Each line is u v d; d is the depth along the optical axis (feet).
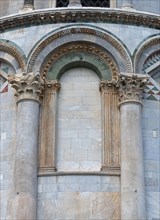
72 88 82.02
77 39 81.87
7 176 78.54
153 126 80.48
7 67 84.43
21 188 74.33
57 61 82.38
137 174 74.74
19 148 76.54
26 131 77.10
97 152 78.59
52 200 75.10
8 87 83.51
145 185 76.89
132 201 73.20
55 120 79.56
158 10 92.32
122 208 73.41
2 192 77.97
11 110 82.07
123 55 81.05
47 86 81.05
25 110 78.23
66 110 80.94
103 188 75.36
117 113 79.66
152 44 83.25
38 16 83.15
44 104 80.33
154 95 82.28
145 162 78.23
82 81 82.33
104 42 81.87
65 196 75.10
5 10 93.30
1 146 80.84
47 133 78.79
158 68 84.02
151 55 83.30
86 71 82.99
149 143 79.46
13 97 82.64
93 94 81.66
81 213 74.33
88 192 75.10
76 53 82.79
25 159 75.72
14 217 73.41
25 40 82.84
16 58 82.53
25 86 79.15
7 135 81.00
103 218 74.08
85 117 80.43
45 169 76.69
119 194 75.10
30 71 80.53
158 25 84.84
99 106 80.94
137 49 81.61
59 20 83.05
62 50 82.33
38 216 74.69
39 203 75.25
